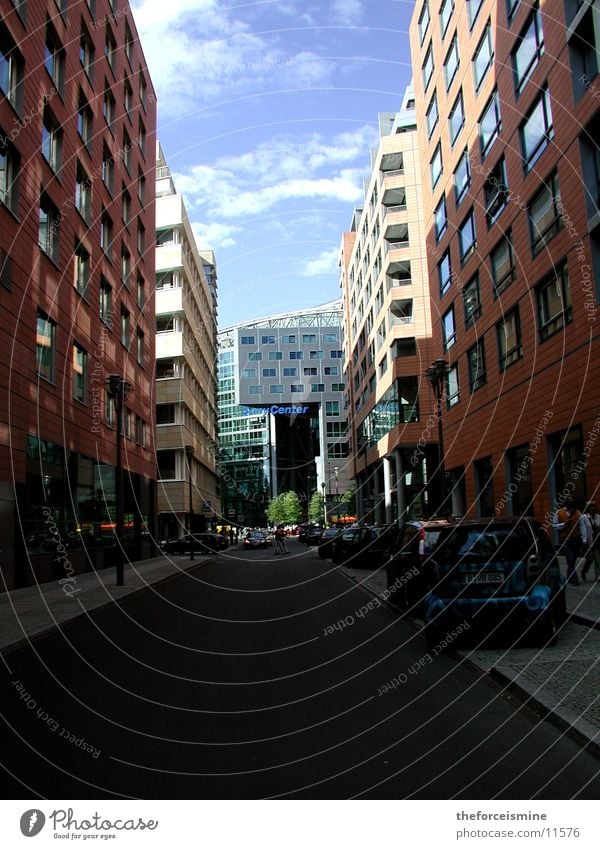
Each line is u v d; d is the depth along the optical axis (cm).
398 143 4491
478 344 2419
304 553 4003
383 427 4591
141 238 3519
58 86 2178
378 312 4891
